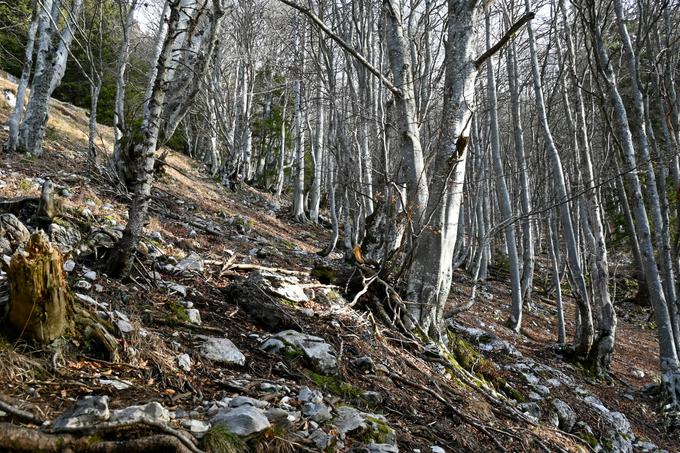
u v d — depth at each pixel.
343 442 3.51
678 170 10.73
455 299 14.66
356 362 5.44
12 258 3.13
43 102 10.89
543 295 21.34
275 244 11.86
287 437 3.20
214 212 13.34
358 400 4.54
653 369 13.19
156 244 7.16
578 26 14.34
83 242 5.51
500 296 17.80
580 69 15.81
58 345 3.28
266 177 31.23
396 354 6.27
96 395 3.03
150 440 2.54
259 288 5.98
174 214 9.93
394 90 7.12
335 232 12.81
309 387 4.35
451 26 7.50
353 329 6.25
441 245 7.29
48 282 3.20
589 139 13.98
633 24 14.38
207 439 2.79
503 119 24.33
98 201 8.38
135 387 3.28
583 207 13.02
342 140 11.88
